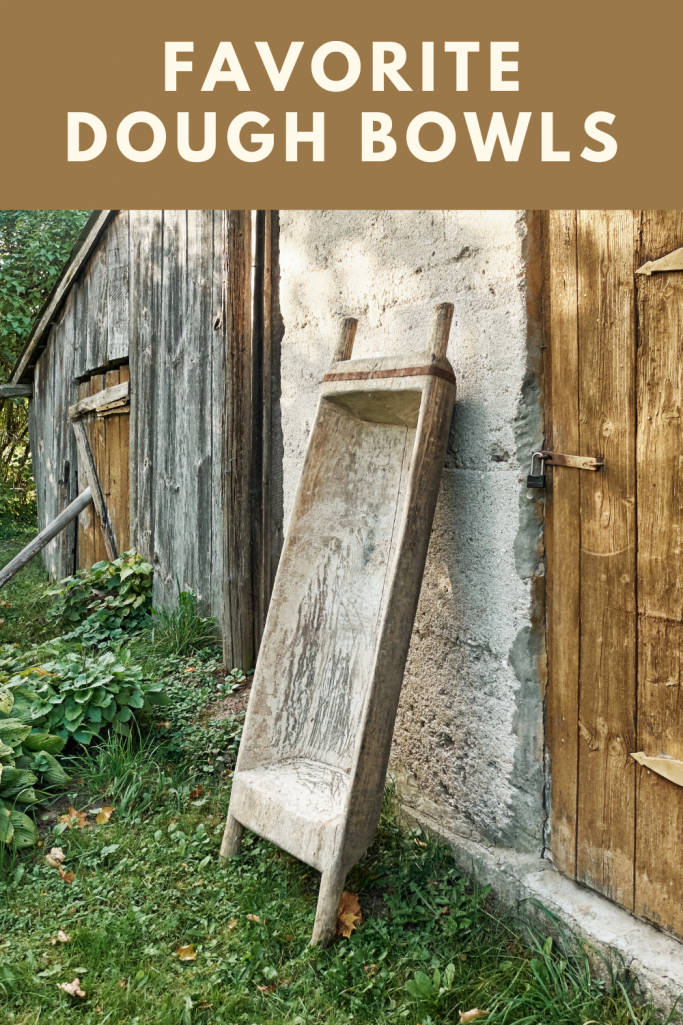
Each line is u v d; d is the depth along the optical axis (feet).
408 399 8.70
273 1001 7.04
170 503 17.24
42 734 10.60
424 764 9.64
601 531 7.28
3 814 9.23
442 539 9.20
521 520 8.05
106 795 10.30
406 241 9.68
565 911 7.39
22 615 19.56
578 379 7.48
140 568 17.84
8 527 35.06
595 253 7.23
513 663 8.23
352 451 9.87
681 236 6.45
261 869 8.75
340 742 9.53
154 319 17.78
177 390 16.87
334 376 9.43
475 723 8.81
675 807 6.66
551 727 7.97
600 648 7.33
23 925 8.02
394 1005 6.94
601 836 7.40
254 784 8.82
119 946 7.66
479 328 8.54
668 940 6.77
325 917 7.66
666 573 6.66
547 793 8.07
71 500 23.26
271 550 14.28
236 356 14.19
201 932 7.87
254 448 14.48
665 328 6.58
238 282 14.14
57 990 7.13
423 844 9.19
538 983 6.97
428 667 9.54
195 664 14.48
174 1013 6.84
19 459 42.32
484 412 8.50
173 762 11.31
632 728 7.03
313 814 8.14
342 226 10.90
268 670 9.50
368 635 9.63
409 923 7.99
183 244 16.47
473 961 7.41
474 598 8.75
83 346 21.95
